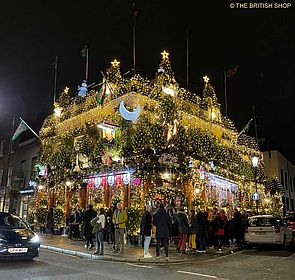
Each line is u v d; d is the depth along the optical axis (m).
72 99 27.41
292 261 12.66
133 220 16.84
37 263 11.23
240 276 9.48
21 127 28.47
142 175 19.11
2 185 35.25
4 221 12.73
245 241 17.02
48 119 28.98
